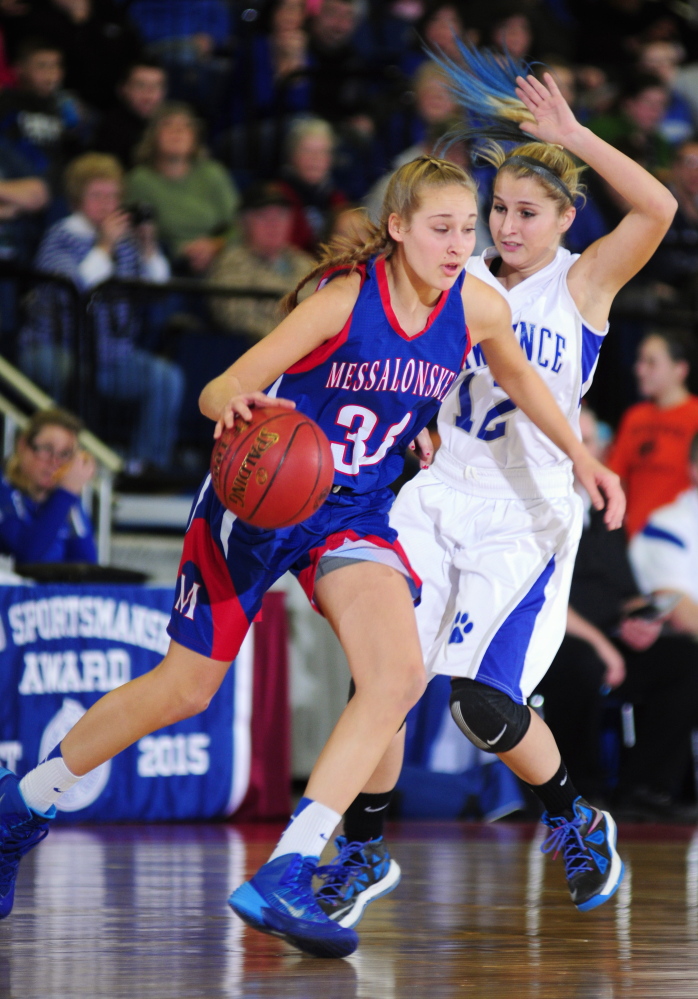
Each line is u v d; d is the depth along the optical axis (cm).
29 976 747
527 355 1015
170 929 912
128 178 2486
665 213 978
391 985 732
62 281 2169
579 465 925
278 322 874
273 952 834
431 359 841
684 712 1911
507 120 1066
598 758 1911
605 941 892
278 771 1758
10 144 2439
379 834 950
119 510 2231
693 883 1209
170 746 1692
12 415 2123
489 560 988
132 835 1536
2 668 1591
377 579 827
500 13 2886
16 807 863
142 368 2227
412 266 807
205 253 2448
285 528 818
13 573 1725
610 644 1888
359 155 2689
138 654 1673
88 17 2955
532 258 1013
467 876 1239
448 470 1030
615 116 2897
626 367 2472
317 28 2998
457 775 1845
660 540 2123
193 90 3019
